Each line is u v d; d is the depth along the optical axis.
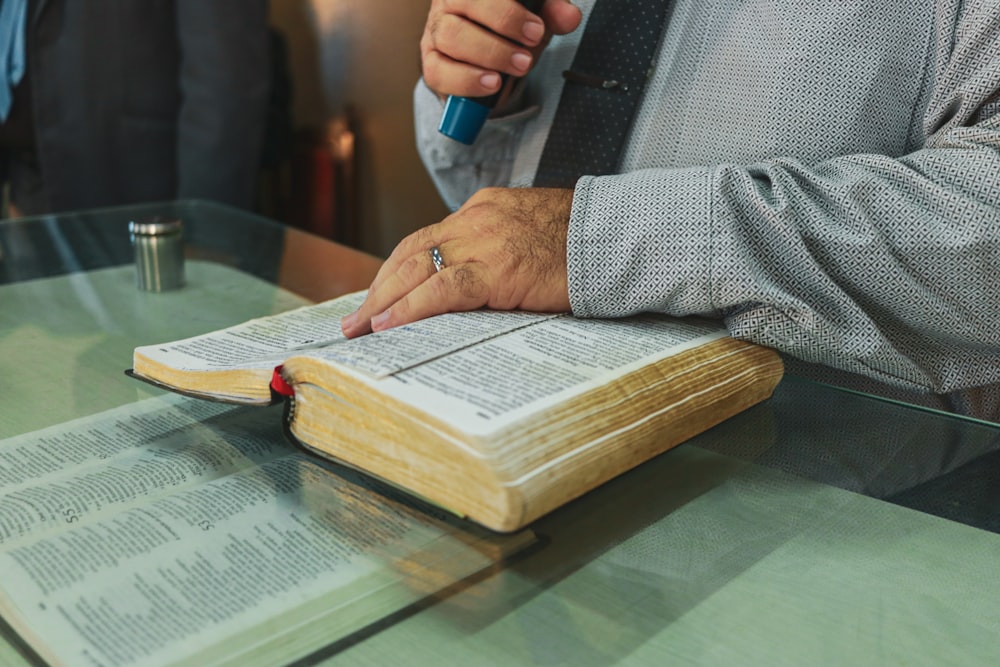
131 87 1.72
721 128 0.75
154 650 0.33
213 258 0.89
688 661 0.34
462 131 0.76
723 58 0.74
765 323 0.54
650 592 0.38
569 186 0.81
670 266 0.55
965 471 0.47
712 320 0.60
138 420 0.53
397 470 0.42
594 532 0.42
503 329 0.53
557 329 0.54
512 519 0.38
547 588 0.38
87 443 0.50
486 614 0.36
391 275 0.61
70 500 0.44
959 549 0.41
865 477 0.47
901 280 0.55
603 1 0.82
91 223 1.01
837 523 0.43
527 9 0.73
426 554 0.40
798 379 0.59
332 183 1.96
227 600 0.36
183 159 1.72
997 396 0.65
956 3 0.62
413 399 0.41
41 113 1.68
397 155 1.81
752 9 0.73
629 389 0.45
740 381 0.52
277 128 1.99
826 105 0.69
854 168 0.58
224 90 1.66
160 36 1.72
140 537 0.40
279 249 0.93
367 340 0.49
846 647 0.35
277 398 0.48
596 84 0.80
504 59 0.73
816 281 0.55
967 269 0.55
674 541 0.41
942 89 0.62
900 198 0.55
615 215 0.57
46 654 0.33
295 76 1.97
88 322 0.71
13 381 0.59
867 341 0.55
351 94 1.86
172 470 0.47
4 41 1.64
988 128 0.58
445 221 0.63
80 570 0.38
